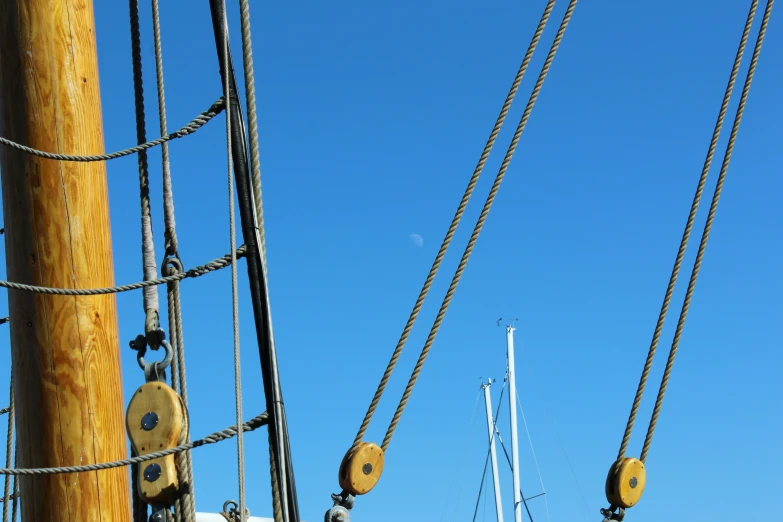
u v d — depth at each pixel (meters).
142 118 5.84
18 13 5.13
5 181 5.09
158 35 5.80
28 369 4.95
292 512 4.57
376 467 5.01
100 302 5.07
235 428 4.57
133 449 4.84
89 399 4.95
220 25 5.00
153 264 5.23
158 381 4.88
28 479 4.89
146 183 5.44
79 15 5.26
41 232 4.99
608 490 5.58
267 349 4.70
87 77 5.24
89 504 4.86
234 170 4.90
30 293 4.96
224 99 4.98
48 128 5.06
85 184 5.11
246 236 4.80
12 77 5.11
